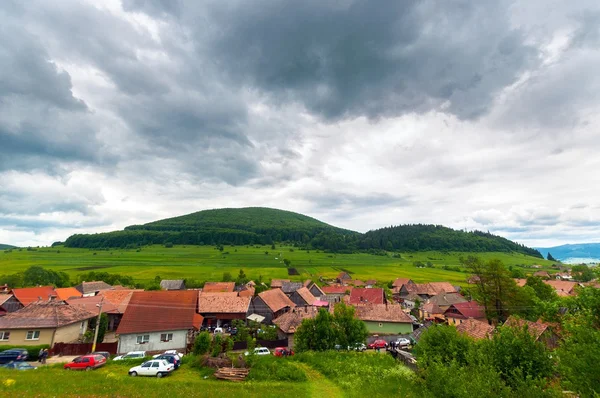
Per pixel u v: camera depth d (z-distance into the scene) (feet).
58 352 139.23
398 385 83.46
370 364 109.29
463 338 88.94
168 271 470.80
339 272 556.51
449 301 292.81
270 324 239.71
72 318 155.33
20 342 139.95
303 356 118.11
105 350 143.74
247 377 96.43
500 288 204.64
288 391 82.23
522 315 194.39
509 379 59.67
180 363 111.86
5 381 72.49
